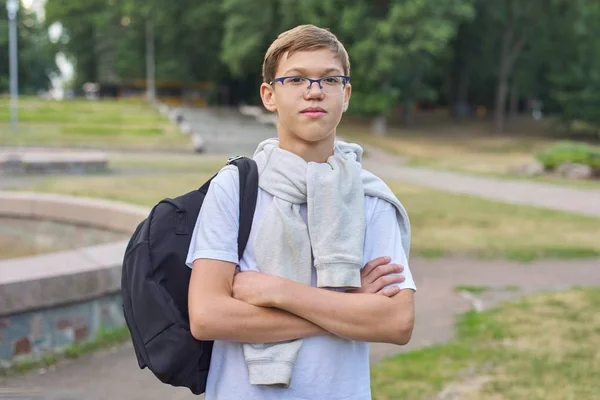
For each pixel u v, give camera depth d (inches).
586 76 1512.1
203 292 64.2
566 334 201.2
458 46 1715.1
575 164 840.3
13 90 1171.9
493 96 2154.3
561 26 1528.1
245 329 63.6
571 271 311.7
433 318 227.9
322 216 65.4
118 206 313.1
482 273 304.8
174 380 66.7
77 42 2240.4
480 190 658.8
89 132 1131.3
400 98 1524.4
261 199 68.2
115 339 188.7
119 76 2269.9
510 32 1566.2
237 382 65.9
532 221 450.9
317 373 64.7
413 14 1169.4
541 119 1930.4
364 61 1232.8
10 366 164.7
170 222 68.2
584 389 155.6
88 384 160.1
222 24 1701.5
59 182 537.3
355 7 1210.0
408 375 165.5
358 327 64.3
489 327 209.0
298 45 67.6
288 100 67.6
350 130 1486.2
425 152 1188.5
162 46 1987.0
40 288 168.9
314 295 64.1
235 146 1159.0
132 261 67.1
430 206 508.7
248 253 67.4
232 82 2139.5
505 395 152.4
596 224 446.0
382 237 69.2
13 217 337.1
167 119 1434.5
